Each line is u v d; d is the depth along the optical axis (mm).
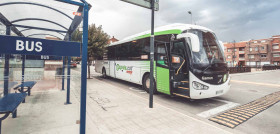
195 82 5020
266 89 9133
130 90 8109
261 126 3707
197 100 6184
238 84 11406
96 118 3818
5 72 2875
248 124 3814
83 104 2611
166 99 6262
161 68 6340
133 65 8414
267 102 5922
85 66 2588
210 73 5188
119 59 10016
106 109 4520
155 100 6078
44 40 2258
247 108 5117
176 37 5480
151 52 4758
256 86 10367
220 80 5422
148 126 3414
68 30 5066
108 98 5844
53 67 3271
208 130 3273
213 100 6230
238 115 4418
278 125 3768
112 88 8016
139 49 7930
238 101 6105
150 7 4750
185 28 5629
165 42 6141
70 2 2500
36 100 5082
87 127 3260
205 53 5512
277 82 12727
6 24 4133
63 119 3533
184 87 5484
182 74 5602
